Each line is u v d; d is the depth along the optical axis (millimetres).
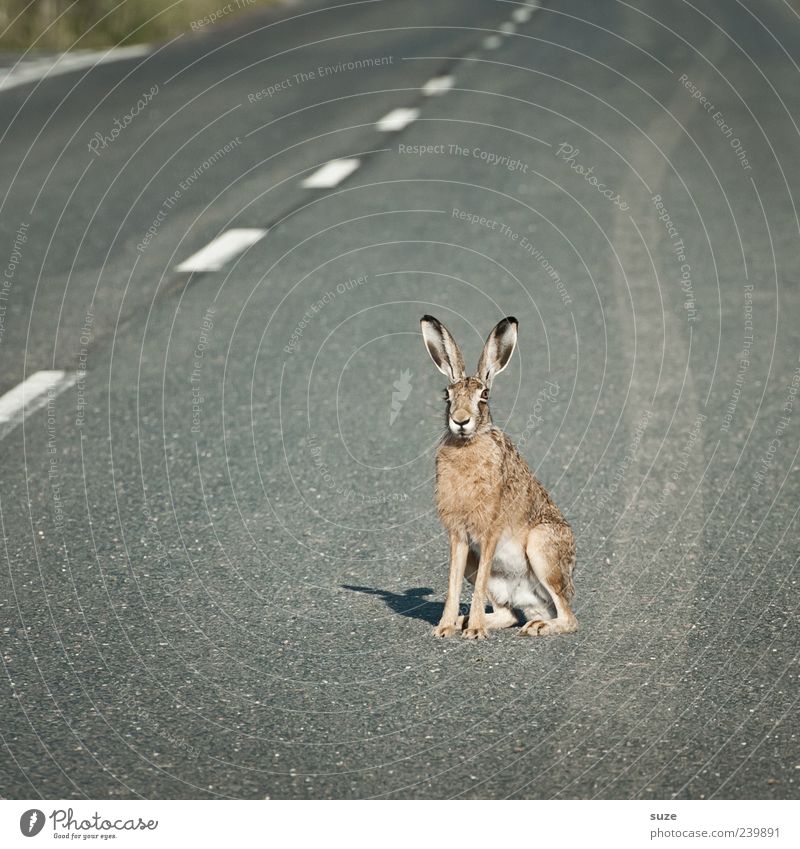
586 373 19594
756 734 10133
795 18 59531
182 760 9836
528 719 10406
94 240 26266
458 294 23156
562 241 26078
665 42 51031
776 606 12531
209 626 12211
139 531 14531
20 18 49531
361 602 12812
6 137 34812
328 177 30844
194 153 33156
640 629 12125
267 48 48375
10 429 17562
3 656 11578
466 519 12234
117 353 20500
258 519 14898
